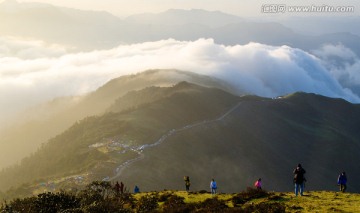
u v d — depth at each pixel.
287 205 27.45
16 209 29.77
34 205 29.69
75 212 26.27
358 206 26.69
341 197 31.09
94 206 26.45
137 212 31.02
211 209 28.16
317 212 25.03
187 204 31.17
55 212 29.20
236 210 26.31
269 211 25.27
